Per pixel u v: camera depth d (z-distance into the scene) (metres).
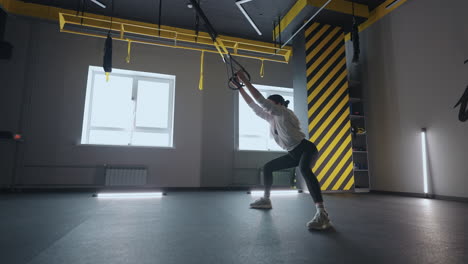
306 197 3.97
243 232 1.62
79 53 5.07
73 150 4.81
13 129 4.59
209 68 5.80
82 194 4.18
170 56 5.59
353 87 5.69
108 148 4.99
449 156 3.79
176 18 5.34
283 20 5.27
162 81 5.68
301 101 5.01
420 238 1.49
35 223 1.89
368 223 1.95
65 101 4.88
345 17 4.94
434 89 4.05
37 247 1.28
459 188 3.63
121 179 4.86
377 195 4.45
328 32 5.15
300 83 5.07
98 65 5.13
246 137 6.04
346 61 5.59
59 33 5.01
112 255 1.16
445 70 3.91
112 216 2.20
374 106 5.16
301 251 1.24
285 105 2.28
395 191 4.61
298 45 5.22
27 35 4.85
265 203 2.67
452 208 2.81
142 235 1.54
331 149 4.82
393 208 2.79
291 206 2.89
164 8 5.01
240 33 5.87
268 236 1.53
